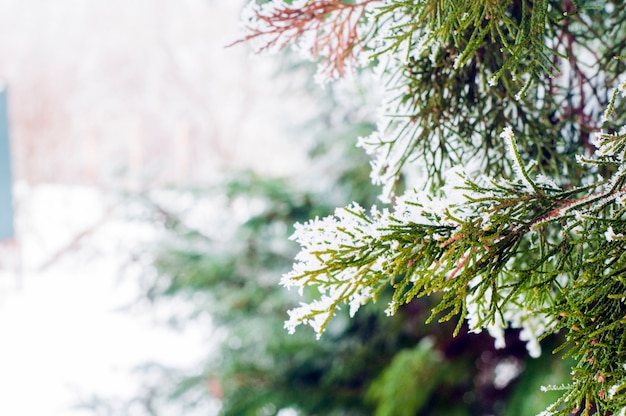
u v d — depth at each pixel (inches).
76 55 536.4
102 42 532.7
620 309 33.9
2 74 526.9
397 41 38.4
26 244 438.9
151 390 186.9
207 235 190.5
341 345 159.9
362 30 46.0
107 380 235.8
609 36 50.9
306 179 174.7
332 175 163.3
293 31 44.3
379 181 46.1
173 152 527.8
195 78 524.4
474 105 46.8
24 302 378.6
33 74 530.0
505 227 35.7
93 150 532.4
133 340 292.8
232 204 186.4
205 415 172.1
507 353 130.9
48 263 422.6
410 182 64.3
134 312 199.2
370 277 34.8
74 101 534.9
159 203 193.5
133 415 183.2
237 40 43.9
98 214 421.4
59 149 531.5
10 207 311.0
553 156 47.1
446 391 138.9
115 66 533.0
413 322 146.3
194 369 186.7
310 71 157.2
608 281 33.6
